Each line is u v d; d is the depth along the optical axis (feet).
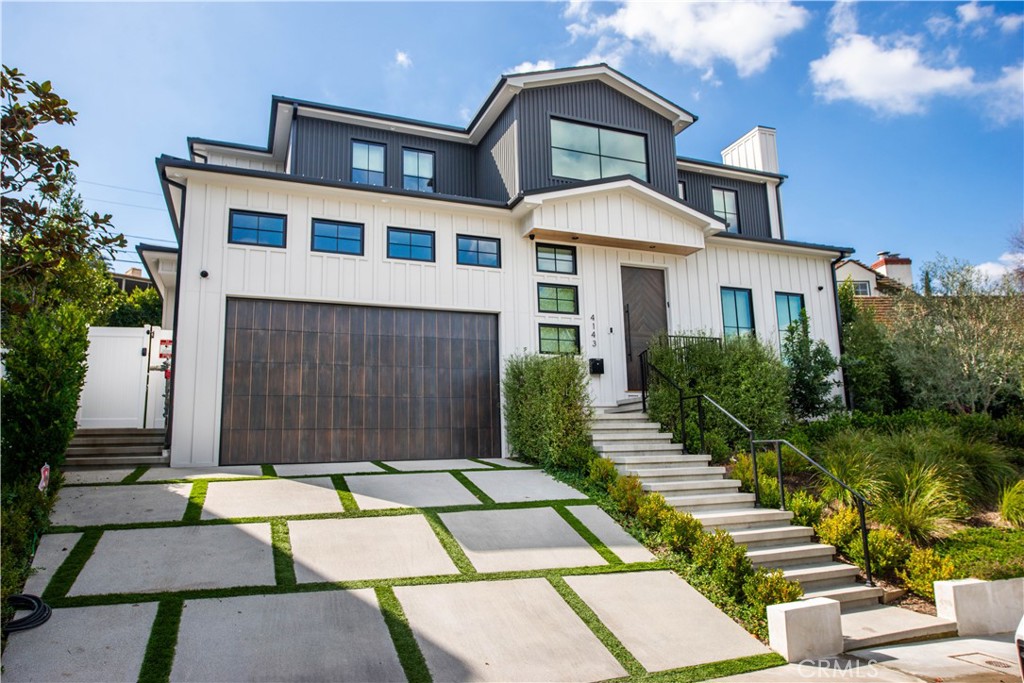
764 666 16.56
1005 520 30.12
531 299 43.14
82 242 20.18
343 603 17.67
